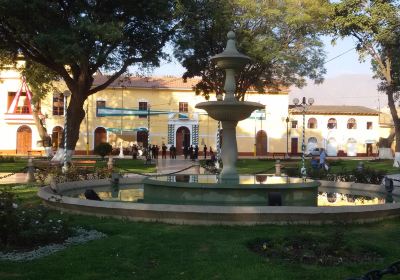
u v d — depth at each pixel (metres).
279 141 58.38
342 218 9.43
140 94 55.81
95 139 54.75
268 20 30.78
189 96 56.69
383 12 33.66
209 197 11.12
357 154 60.81
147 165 32.78
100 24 23.31
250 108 12.87
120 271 6.19
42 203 12.03
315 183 12.06
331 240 7.41
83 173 17.70
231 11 30.80
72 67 26.88
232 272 6.14
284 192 11.26
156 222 9.42
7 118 51.97
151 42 26.81
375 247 7.44
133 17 26.06
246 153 57.78
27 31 24.33
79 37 22.91
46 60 26.52
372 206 9.79
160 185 11.83
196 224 9.19
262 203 11.06
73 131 26.91
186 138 56.94
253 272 6.13
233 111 12.73
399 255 7.18
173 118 56.31
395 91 38.12
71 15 24.28
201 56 33.31
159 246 7.43
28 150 52.81
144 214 9.51
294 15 29.95
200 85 36.47
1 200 7.64
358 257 7.01
